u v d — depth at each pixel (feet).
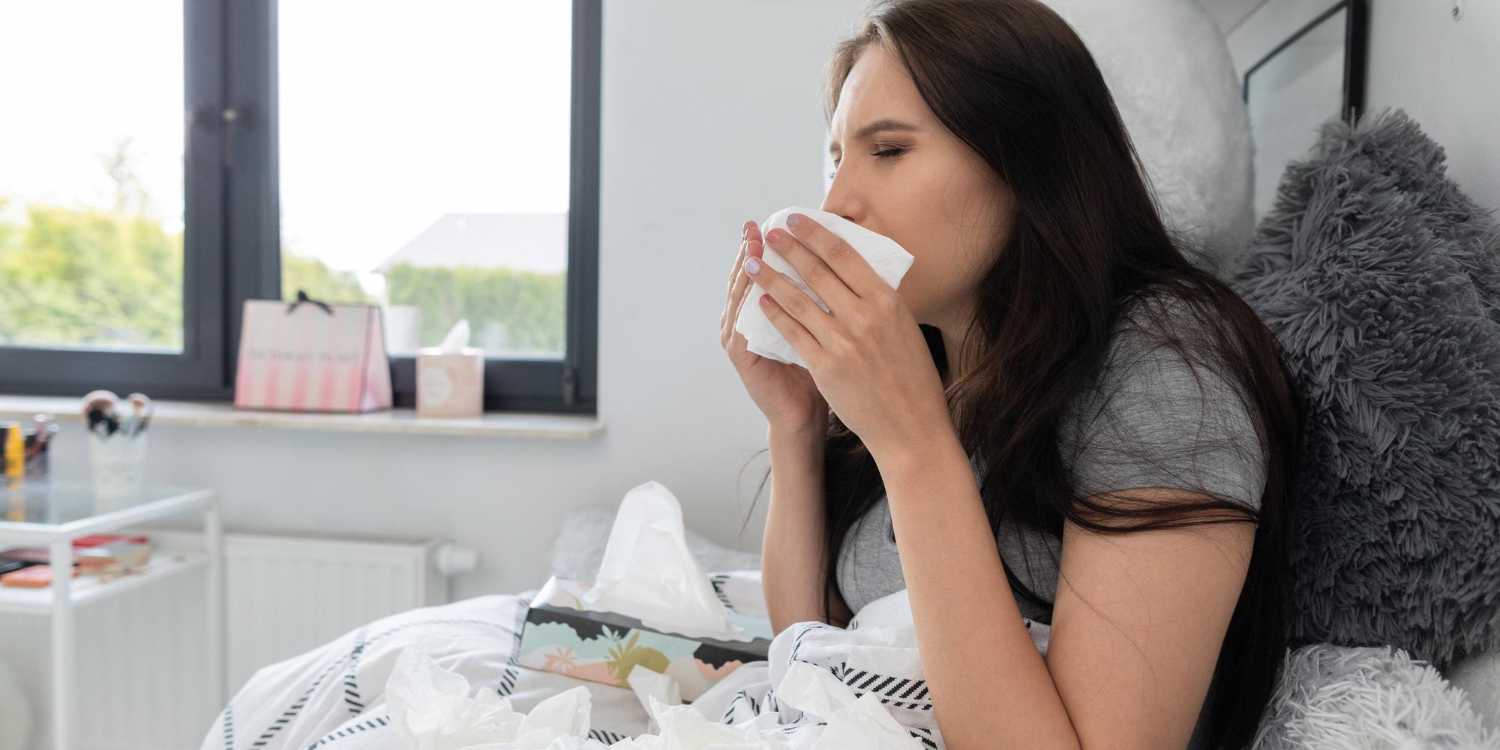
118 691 6.05
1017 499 2.32
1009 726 1.91
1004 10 2.39
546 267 6.19
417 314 6.32
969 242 2.38
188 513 6.09
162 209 6.46
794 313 2.15
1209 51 3.59
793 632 2.41
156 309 6.54
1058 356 2.33
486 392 6.22
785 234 2.20
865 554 2.87
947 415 2.12
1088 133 2.43
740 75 5.51
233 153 6.28
